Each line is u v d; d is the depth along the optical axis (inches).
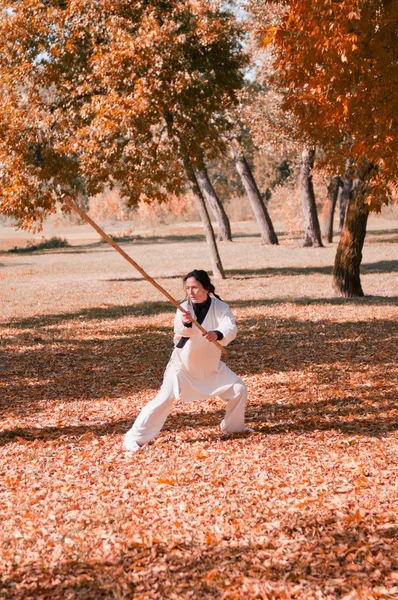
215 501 204.8
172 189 879.1
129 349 496.4
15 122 811.4
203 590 153.4
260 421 299.3
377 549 169.0
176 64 787.4
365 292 794.8
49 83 812.6
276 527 184.2
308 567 161.3
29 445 271.4
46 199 834.8
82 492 216.2
